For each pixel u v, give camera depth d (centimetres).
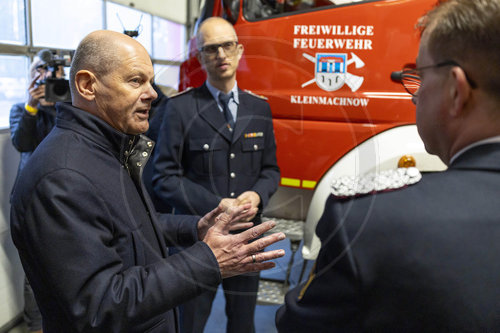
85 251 79
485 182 52
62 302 79
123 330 80
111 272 82
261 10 197
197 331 159
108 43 91
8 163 224
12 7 258
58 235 79
